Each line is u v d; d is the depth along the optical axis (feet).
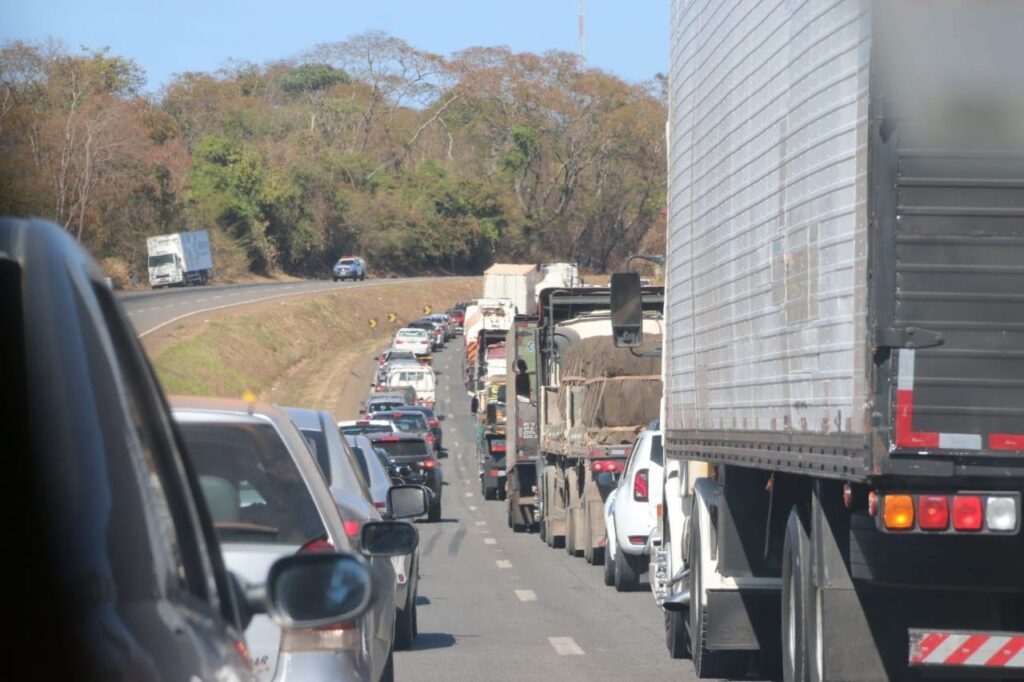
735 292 46.78
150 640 11.38
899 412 32.53
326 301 494.59
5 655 10.17
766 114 42.34
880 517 33.14
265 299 467.93
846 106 34.55
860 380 33.12
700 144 53.72
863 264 33.04
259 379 357.41
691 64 56.03
